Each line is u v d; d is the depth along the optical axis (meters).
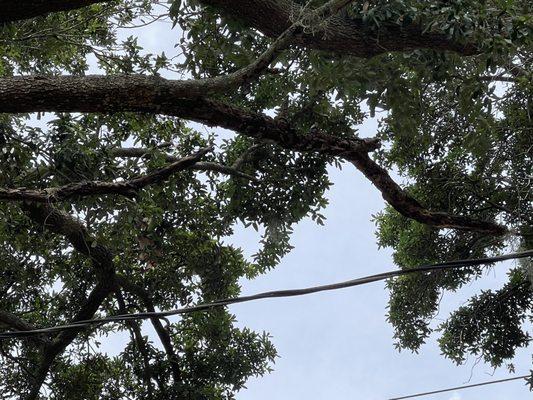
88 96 6.94
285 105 7.96
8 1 7.07
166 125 13.79
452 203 15.59
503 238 8.12
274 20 9.55
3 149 11.11
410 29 9.80
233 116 7.57
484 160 14.59
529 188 14.13
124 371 16.80
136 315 5.66
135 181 7.90
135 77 7.12
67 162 10.95
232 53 11.36
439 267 5.47
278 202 14.19
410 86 11.37
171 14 10.69
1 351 15.60
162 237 14.73
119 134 13.03
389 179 8.15
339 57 10.82
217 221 15.19
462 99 11.10
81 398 16.17
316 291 5.51
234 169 13.75
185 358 16.64
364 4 9.49
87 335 16.34
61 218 13.16
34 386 15.39
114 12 13.06
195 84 7.29
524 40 9.41
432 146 15.15
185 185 13.81
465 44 9.79
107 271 14.64
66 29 12.72
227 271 16.08
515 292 16.47
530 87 11.48
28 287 16.12
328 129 13.34
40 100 6.81
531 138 14.11
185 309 5.60
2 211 12.86
